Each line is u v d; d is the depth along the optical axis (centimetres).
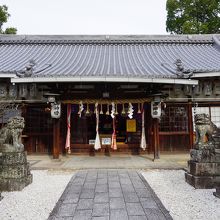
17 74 1009
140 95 1101
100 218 443
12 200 552
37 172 859
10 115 1216
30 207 508
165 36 1716
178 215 456
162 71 1125
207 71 1111
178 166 927
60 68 1176
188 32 2220
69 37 1686
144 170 875
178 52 1554
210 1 2228
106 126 1293
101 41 1670
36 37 1686
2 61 1342
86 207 499
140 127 1288
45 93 1093
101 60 1373
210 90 1252
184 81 1003
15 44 1658
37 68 1168
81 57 1431
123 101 1105
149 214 460
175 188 637
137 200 540
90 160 1100
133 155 1246
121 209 487
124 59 1402
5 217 456
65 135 1264
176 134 1268
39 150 1261
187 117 1275
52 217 449
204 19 2369
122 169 892
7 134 665
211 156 645
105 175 793
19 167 641
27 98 1231
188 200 541
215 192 575
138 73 1055
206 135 684
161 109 1188
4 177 629
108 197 563
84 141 1273
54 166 944
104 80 980
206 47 1638
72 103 1109
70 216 454
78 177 765
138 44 1691
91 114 1285
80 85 1091
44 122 1271
